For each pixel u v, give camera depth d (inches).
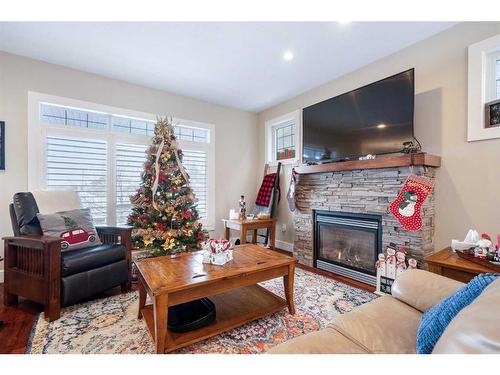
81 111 120.6
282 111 162.1
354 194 106.7
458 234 86.1
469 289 34.5
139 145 135.9
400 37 93.4
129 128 134.0
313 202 125.5
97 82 122.4
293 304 75.9
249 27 86.8
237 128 173.6
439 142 90.8
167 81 130.8
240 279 67.0
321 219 123.0
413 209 83.7
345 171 110.5
